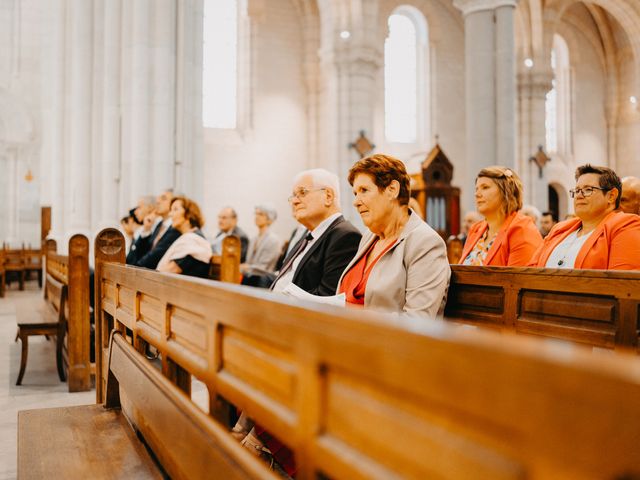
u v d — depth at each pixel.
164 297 2.44
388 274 2.84
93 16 10.80
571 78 24.97
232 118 19.20
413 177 18.98
